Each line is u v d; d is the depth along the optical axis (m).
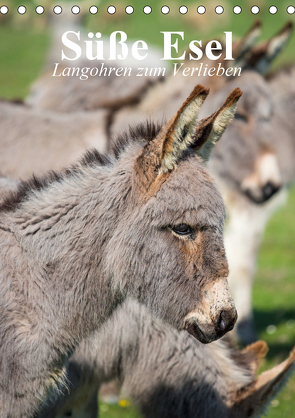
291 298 26.61
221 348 12.36
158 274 9.80
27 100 29.14
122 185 10.06
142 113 20.06
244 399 11.47
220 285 9.60
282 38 21.20
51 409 11.96
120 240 9.94
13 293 9.91
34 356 9.84
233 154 21.23
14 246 10.16
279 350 20.78
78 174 10.48
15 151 20.22
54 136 20.14
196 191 9.56
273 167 21.23
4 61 87.50
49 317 9.98
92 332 10.55
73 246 10.07
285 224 41.31
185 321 9.95
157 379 12.23
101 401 17.27
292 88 24.31
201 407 11.82
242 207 21.73
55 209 10.22
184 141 9.60
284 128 23.94
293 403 16.69
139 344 12.23
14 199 10.57
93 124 20.03
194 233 9.61
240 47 20.78
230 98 9.89
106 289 10.23
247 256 21.84
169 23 110.94
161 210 9.60
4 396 9.79
